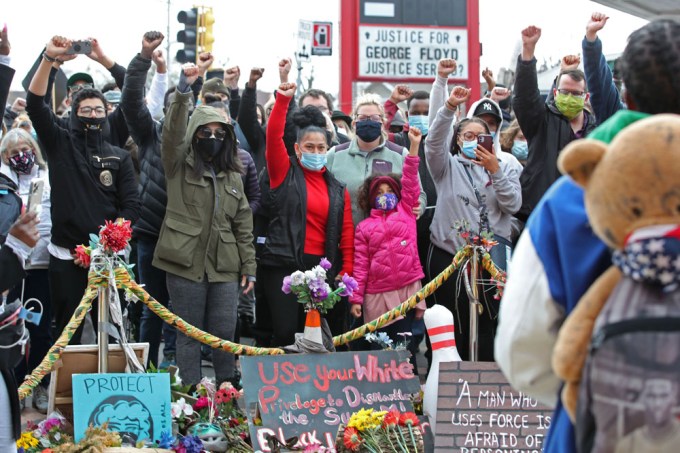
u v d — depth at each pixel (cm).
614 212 234
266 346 843
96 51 822
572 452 254
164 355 902
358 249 752
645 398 225
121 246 607
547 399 271
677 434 223
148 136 788
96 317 746
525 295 252
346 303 769
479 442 557
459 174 762
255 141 882
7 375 454
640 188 230
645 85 255
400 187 762
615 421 229
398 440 569
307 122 781
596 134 257
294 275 618
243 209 735
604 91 754
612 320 234
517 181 777
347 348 772
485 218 745
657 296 232
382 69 1847
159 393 586
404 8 1848
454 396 566
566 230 251
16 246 444
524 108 789
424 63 1855
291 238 744
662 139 230
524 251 258
